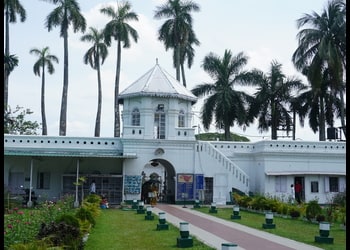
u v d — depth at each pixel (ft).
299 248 44.14
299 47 123.54
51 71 169.58
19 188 103.76
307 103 144.87
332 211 70.28
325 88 132.87
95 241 47.50
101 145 106.01
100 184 104.53
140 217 74.02
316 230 58.54
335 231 57.77
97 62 156.87
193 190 105.91
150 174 159.33
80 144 105.29
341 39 118.01
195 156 107.45
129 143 104.78
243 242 48.06
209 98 142.10
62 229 38.65
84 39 157.17
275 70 146.82
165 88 112.37
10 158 104.37
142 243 46.47
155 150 105.60
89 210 61.31
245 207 93.09
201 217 75.82
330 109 140.05
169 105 112.06
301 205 79.51
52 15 136.15
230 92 141.49
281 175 108.17
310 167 110.01
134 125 112.88
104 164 107.65
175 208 93.91
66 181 104.58
